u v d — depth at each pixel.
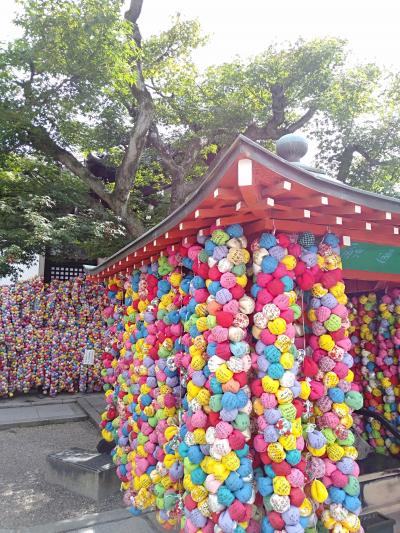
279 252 2.50
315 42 9.86
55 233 8.22
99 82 8.48
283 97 10.15
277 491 2.32
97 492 4.35
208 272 2.73
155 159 11.15
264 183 2.18
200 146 10.25
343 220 2.70
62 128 9.21
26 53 8.12
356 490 2.58
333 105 10.12
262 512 2.65
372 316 4.89
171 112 10.75
